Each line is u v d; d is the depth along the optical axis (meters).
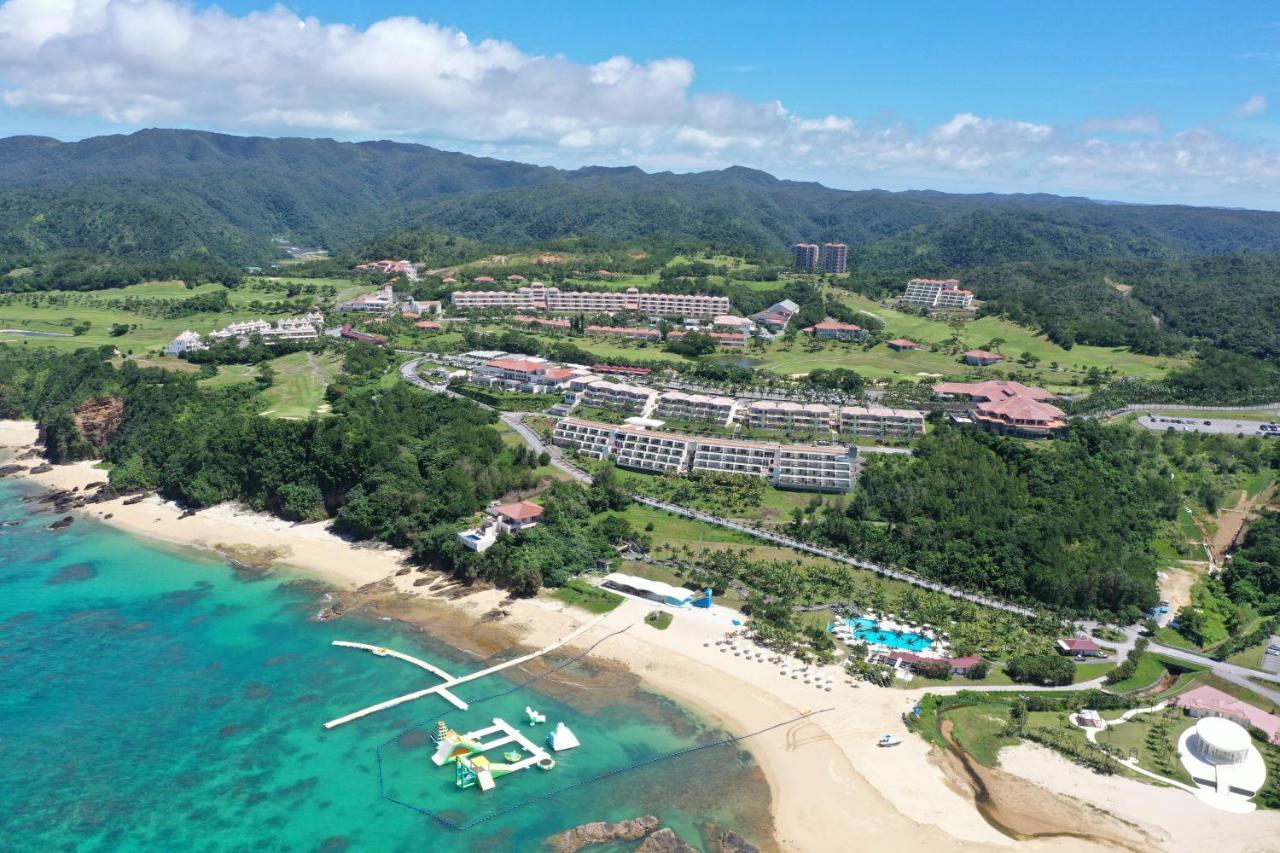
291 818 111.31
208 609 169.38
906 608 159.88
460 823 109.81
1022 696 134.38
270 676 144.62
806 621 155.88
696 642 151.25
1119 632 155.38
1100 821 107.25
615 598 166.62
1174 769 116.25
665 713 132.75
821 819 109.69
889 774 117.56
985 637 150.62
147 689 141.12
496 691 139.12
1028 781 114.62
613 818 110.38
